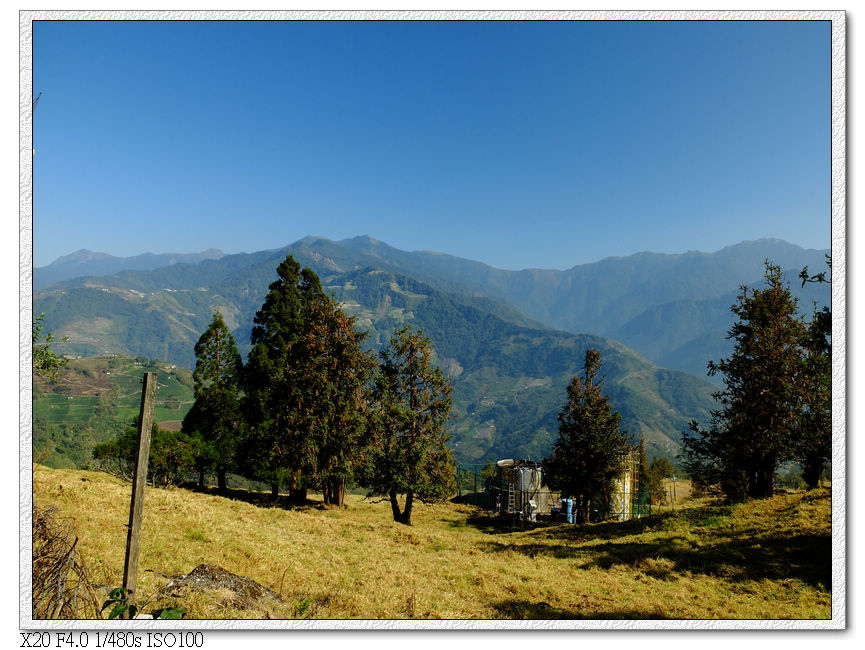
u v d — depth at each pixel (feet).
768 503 80.18
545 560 67.92
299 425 108.06
